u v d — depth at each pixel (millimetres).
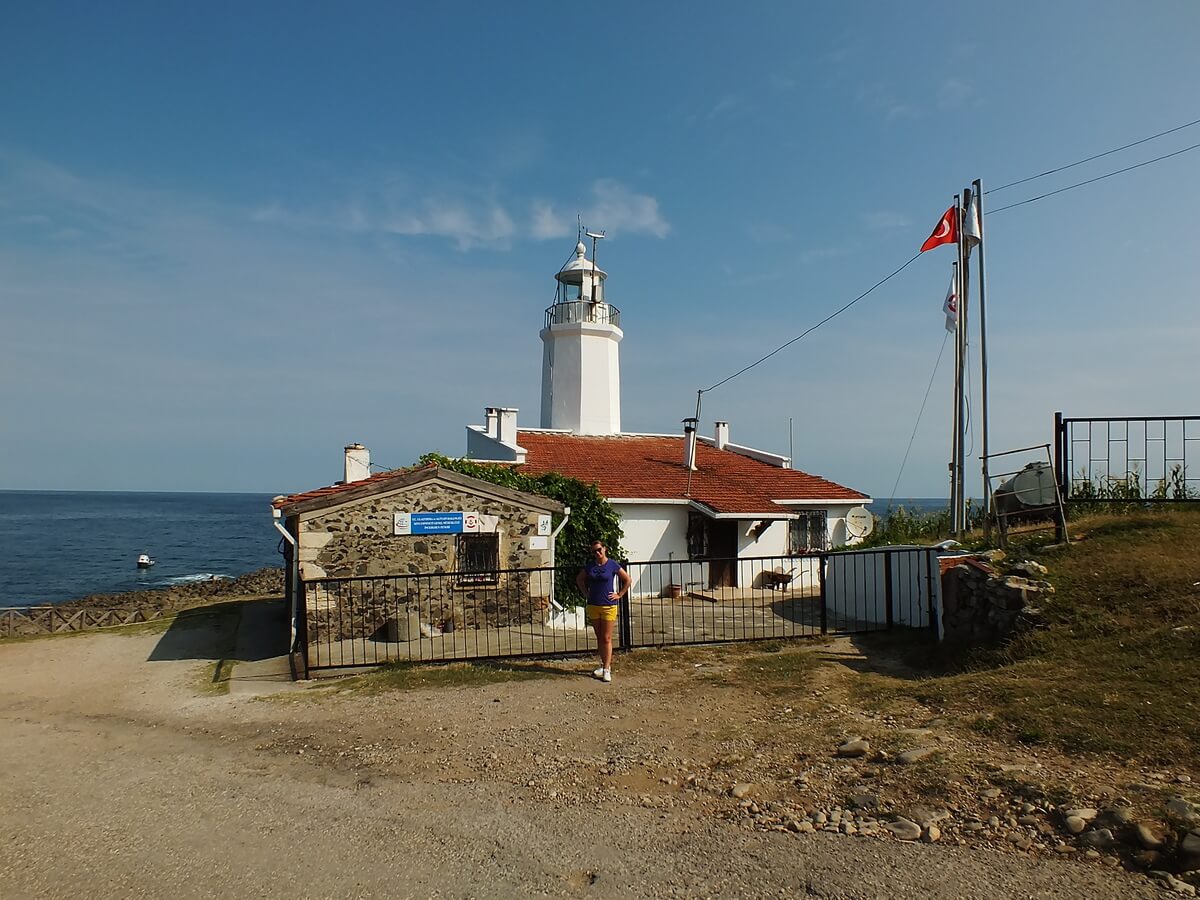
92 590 45969
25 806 6340
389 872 4934
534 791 6195
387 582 14453
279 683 10922
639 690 9242
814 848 4906
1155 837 4434
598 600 10023
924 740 6254
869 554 14125
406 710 8836
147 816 6027
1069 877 4316
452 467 18406
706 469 26031
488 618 15094
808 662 10086
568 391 30281
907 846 4805
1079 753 5637
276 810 6062
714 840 5137
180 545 79562
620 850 5090
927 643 10617
